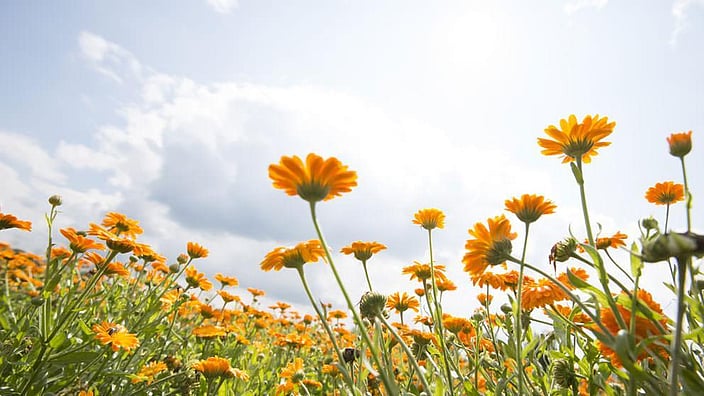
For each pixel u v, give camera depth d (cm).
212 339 84
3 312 62
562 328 39
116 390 61
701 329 24
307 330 148
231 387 70
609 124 33
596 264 26
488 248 31
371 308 33
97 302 69
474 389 36
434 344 51
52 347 50
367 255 43
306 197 26
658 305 28
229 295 106
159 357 77
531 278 46
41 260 139
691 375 22
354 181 27
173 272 84
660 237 20
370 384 49
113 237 56
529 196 32
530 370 45
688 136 36
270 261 33
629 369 22
